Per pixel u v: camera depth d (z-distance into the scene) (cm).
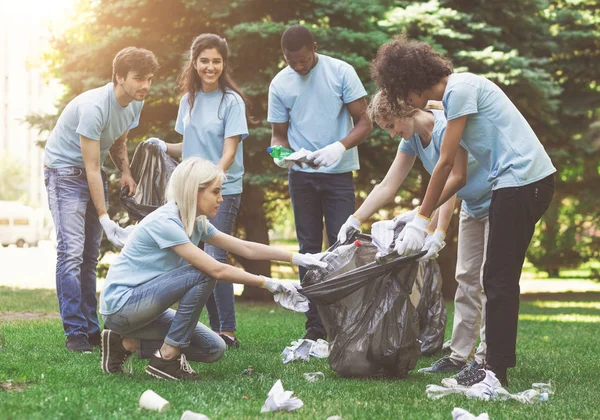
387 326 351
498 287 326
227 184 486
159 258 334
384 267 348
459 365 398
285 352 420
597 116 1360
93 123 438
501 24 1270
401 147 400
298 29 470
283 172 1016
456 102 319
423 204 336
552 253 1797
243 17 1060
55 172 452
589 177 1446
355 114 482
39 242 3766
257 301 1207
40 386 303
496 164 327
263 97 1057
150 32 1106
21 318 668
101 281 1430
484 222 392
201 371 364
